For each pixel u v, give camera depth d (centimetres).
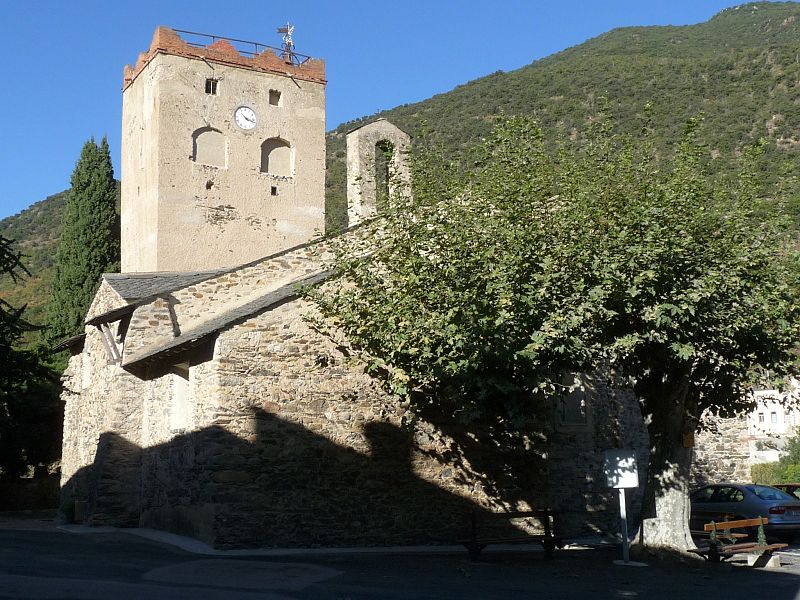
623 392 2184
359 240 1912
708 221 1412
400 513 1761
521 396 1540
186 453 1761
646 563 1502
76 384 2692
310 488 1670
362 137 2255
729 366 1510
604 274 1328
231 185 3192
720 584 1293
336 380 1731
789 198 1494
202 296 2117
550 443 1994
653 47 10419
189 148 3120
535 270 1389
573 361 1455
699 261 1384
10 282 6222
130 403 2145
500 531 1880
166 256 3039
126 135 3388
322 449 1695
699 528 2162
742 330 1425
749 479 2614
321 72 3444
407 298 1471
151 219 3075
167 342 1897
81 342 2681
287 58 3409
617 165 1471
